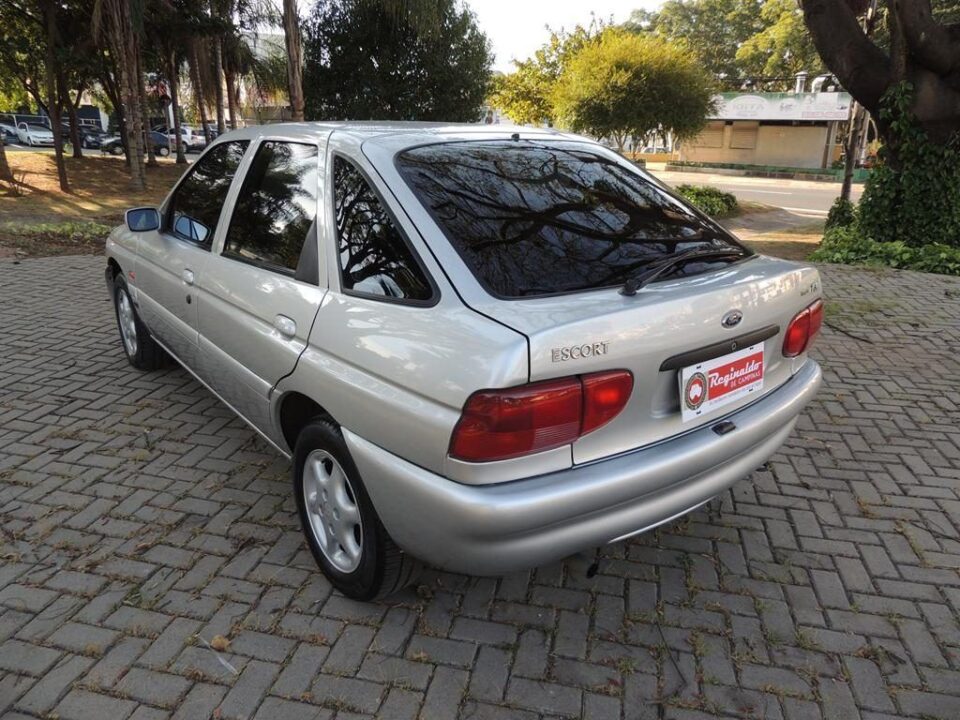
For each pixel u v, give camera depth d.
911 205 10.20
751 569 2.97
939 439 4.17
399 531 2.30
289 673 2.39
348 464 2.49
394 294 2.37
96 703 2.25
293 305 2.74
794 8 42.97
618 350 2.10
